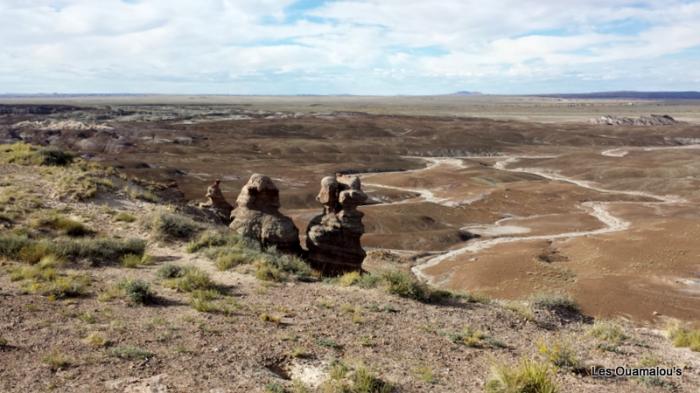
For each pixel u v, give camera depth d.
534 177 109.44
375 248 57.94
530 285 42.72
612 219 74.00
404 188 98.94
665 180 98.56
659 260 49.06
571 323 15.83
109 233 21.00
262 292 15.66
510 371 9.82
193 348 10.98
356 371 9.88
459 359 11.45
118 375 9.52
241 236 21.66
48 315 12.28
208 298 14.61
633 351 12.98
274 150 139.50
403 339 12.50
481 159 142.12
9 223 20.02
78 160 32.94
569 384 10.34
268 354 10.97
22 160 30.38
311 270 19.53
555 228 68.50
